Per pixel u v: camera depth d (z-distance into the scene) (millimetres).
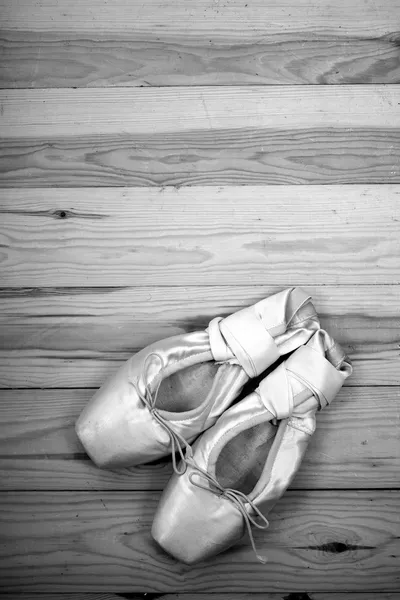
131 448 658
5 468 697
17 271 720
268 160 729
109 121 733
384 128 732
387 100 734
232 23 739
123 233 724
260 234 724
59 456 699
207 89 735
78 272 721
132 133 731
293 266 721
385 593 686
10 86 735
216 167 729
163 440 654
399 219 724
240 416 655
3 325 714
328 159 729
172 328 718
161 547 673
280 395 652
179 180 728
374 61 737
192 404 678
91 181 728
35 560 687
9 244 723
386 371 710
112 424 656
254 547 636
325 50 737
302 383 656
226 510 641
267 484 645
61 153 729
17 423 703
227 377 670
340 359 676
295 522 690
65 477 696
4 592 684
